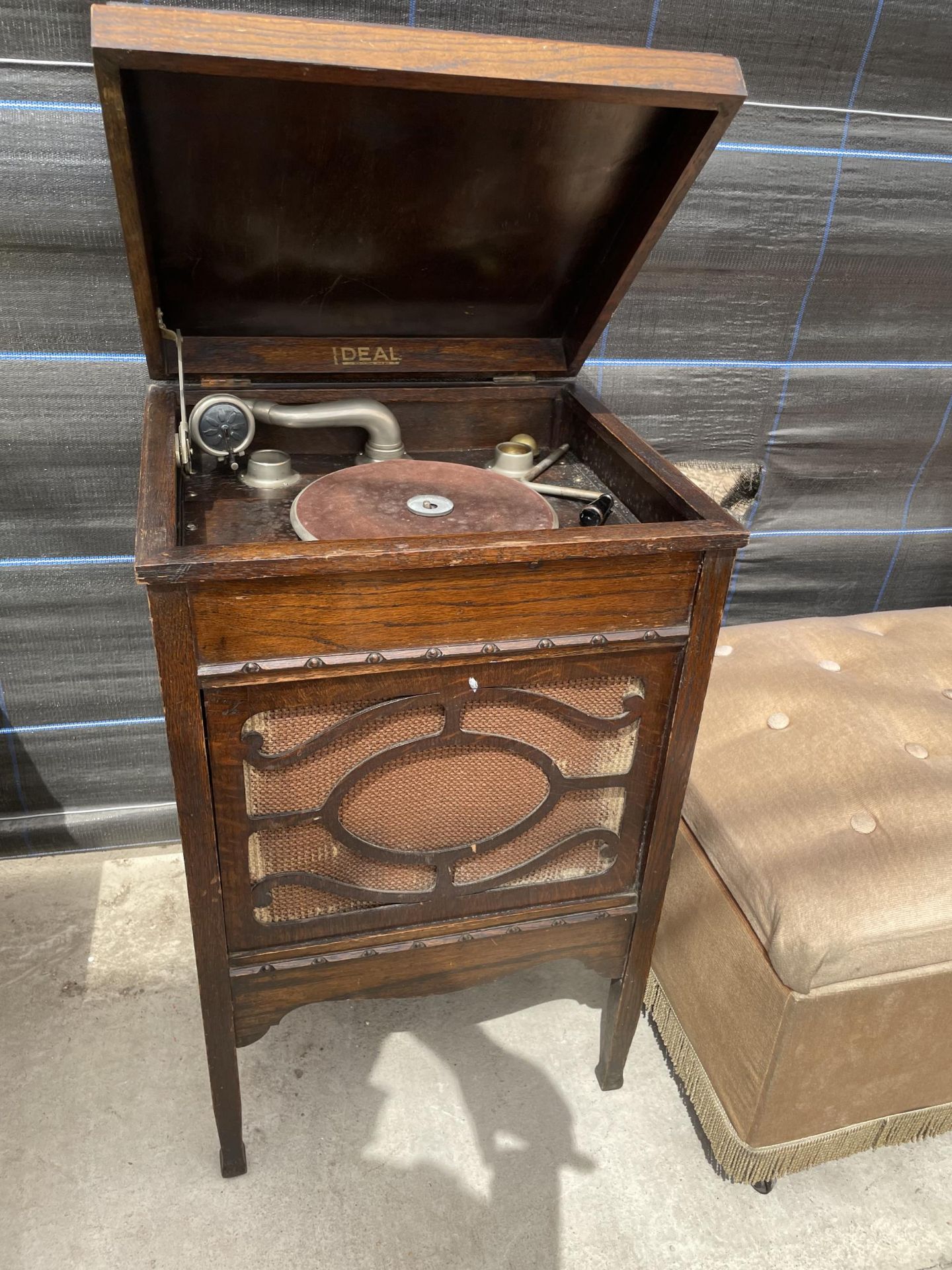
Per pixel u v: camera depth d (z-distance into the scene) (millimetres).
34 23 1105
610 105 944
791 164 1415
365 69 782
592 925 1147
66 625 1488
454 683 925
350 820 991
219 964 1018
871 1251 1152
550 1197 1192
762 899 1054
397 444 1196
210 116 898
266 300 1146
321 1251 1119
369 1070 1341
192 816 913
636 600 930
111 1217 1140
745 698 1296
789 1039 1048
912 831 1094
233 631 832
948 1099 1206
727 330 1539
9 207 1192
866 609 1937
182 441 1050
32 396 1316
